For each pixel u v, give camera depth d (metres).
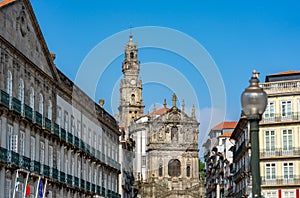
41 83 52.28
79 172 62.72
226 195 104.38
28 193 44.06
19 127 45.91
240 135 85.38
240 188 85.06
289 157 68.38
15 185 42.03
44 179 50.81
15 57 45.50
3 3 44.19
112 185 78.44
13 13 45.25
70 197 59.66
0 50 42.22
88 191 65.44
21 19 47.09
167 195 116.50
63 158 57.81
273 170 69.06
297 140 68.75
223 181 111.31
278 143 69.38
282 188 68.12
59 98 57.53
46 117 52.97
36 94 50.88
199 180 119.12
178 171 119.38
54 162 54.97
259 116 16.53
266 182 68.62
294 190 67.69
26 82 48.22
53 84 55.69
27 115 47.22
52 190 53.56
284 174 68.56
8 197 42.97
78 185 61.94
